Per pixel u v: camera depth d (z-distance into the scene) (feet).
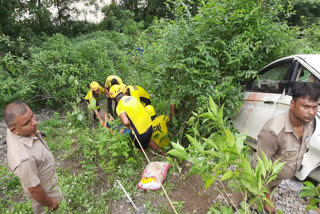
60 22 53.98
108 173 10.28
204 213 8.02
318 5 40.57
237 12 9.75
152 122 11.39
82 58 21.57
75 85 15.34
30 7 39.32
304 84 5.08
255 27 10.09
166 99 11.82
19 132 5.30
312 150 7.68
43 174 5.91
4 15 31.30
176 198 8.80
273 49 10.54
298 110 5.06
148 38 14.73
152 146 11.47
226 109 10.34
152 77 12.20
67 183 9.52
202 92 10.31
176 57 10.66
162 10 69.00
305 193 3.96
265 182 3.43
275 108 9.43
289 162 5.94
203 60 10.07
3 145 13.87
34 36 35.53
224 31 10.47
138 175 10.18
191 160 4.18
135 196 8.90
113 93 11.65
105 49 27.76
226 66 10.42
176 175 10.03
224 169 3.70
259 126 10.25
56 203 6.28
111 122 11.00
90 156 11.10
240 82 12.03
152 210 8.16
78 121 13.60
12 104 5.20
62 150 12.72
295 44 11.91
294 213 7.72
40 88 20.25
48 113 19.81
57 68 19.56
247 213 3.76
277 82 9.93
